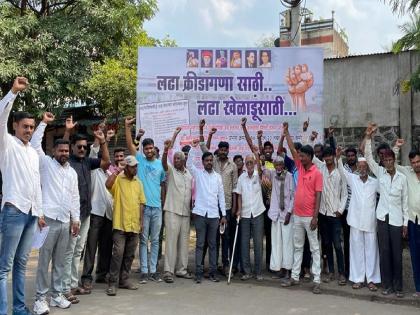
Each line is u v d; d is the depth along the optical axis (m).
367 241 6.15
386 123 10.39
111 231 6.30
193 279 6.71
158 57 8.62
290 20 10.45
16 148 4.61
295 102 8.52
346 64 10.82
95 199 6.02
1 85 12.98
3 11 12.63
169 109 8.61
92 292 5.93
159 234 6.72
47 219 5.11
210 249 6.63
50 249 5.09
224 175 7.04
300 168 6.39
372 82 10.55
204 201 6.58
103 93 12.38
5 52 11.98
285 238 6.62
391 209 5.89
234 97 8.58
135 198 6.01
